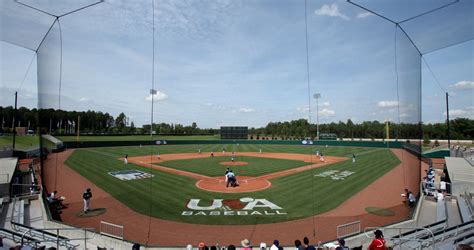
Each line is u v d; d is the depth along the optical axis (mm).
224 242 11391
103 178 24219
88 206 15266
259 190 19938
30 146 42156
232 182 21266
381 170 28438
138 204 16453
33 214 14562
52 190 14352
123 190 19891
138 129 90250
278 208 15703
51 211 14320
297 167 31625
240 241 11492
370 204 16469
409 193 14398
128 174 26375
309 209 15492
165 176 25562
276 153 49344
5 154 31828
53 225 12195
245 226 13078
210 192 19312
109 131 79000
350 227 12773
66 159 30766
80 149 44812
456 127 76938
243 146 67688
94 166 30391
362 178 24500
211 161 37188
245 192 19328
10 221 13062
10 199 16375
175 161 37000
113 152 46531
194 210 15352
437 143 54281
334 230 12562
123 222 13555
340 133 70625
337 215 14586
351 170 29078
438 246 9125
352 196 18281
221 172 28000
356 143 60938
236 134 76250
